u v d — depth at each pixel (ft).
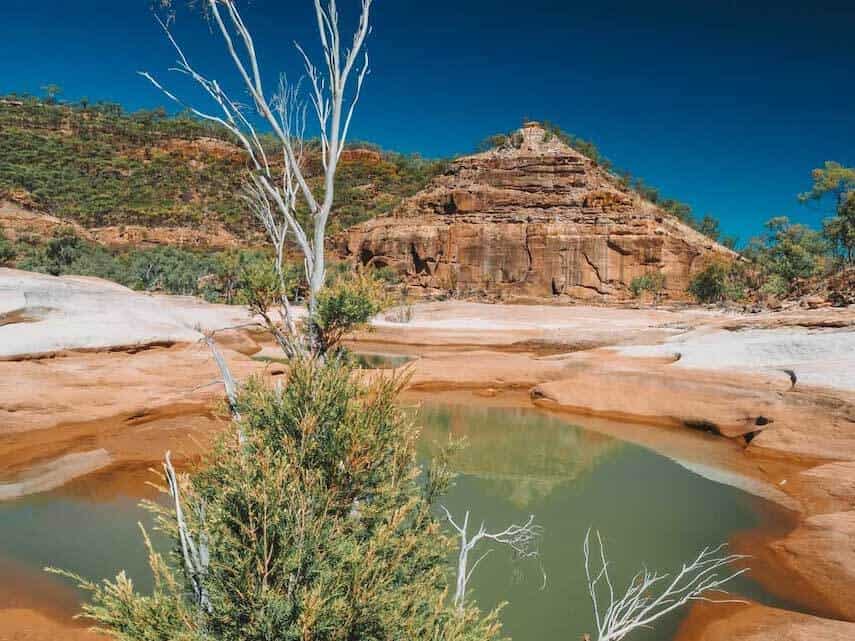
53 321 77.51
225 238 382.63
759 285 264.31
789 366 69.41
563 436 64.13
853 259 215.92
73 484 42.91
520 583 29.84
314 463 14.62
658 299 288.92
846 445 51.75
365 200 492.54
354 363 16.81
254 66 16.51
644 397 73.77
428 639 13.83
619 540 36.22
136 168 466.70
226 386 16.20
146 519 37.11
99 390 60.80
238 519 13.00
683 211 465.06
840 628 25.76
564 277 299.58
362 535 14.88
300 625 11.83
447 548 16.99
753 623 26.58
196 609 12.89
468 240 314.76
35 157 437.99
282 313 16.76
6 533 34.81
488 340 145.18
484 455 55.83
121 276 259.60
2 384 57.06
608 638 16.57
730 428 63.52
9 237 323.37
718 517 40.42
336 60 16.79
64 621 26.14
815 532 36.76
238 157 481.46
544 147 369.91
